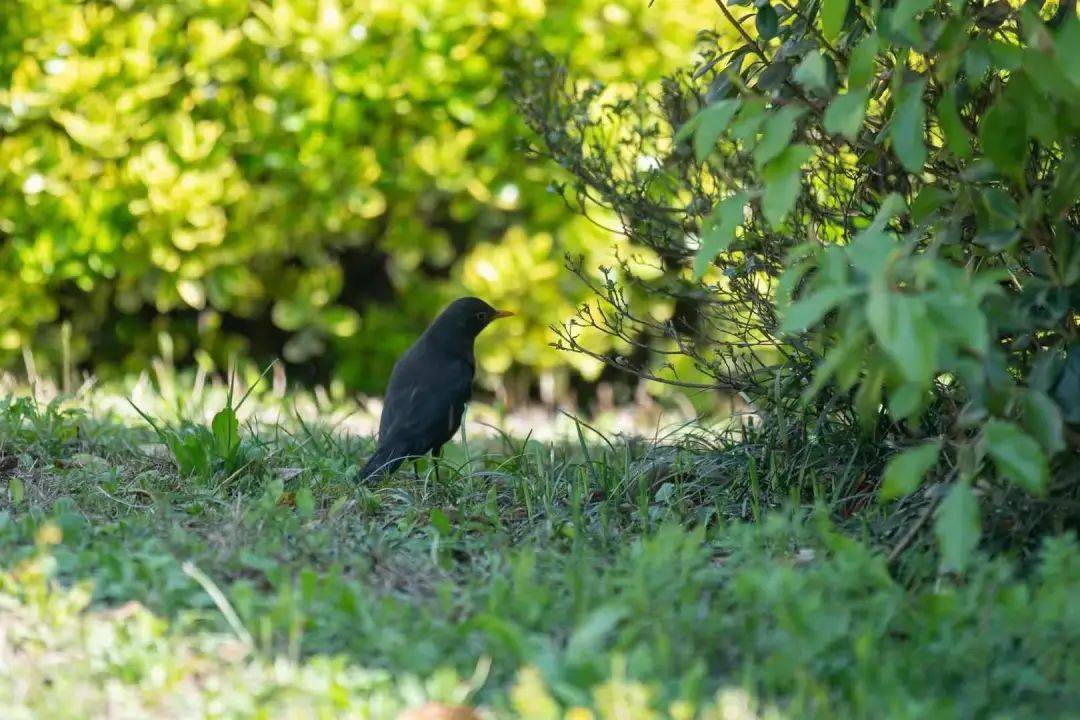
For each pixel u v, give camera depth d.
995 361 6.05
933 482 7.79
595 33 15.28
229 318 17.42
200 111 15.43
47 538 6.44
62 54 14.99
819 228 8.91
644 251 15.70
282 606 5.91
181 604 6.28
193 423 10.99
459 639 5.90
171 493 8.62
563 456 10.16
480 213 16.34
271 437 11.76
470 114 15.51
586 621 5.80
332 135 15.49
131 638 5.82
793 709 5.14
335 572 6.58
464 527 8.19
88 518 7.97
